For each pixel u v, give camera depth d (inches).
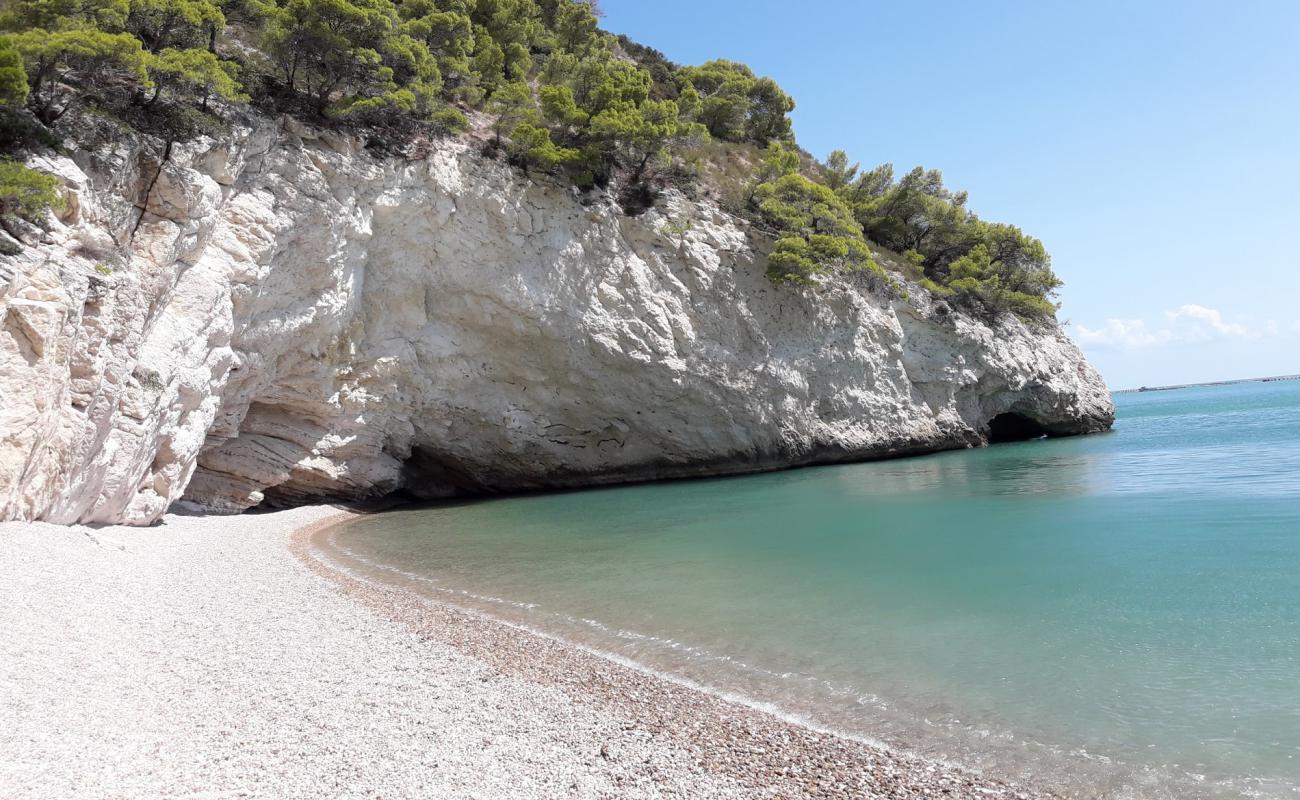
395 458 1316.4
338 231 984.3
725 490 1302.9
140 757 232.7
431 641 439.8
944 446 1865.2
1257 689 345.4
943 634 454.9
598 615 516.1
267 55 985.5
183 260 763.4
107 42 621.6
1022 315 2118.6
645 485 1475.1
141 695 290.7
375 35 992.9
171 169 723.4
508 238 1199.6
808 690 371.9
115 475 648.4
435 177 1101.7
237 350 907.4
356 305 1088.8
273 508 1172.5
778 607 528.1
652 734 312.8
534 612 527.5
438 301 1200.2
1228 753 289.7
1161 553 636.7
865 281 1756.9
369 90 1047.6
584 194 1322.6
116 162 660.7
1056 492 1045.2
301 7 906.7
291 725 280.4
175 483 793.6
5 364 488.7
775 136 2279.8
